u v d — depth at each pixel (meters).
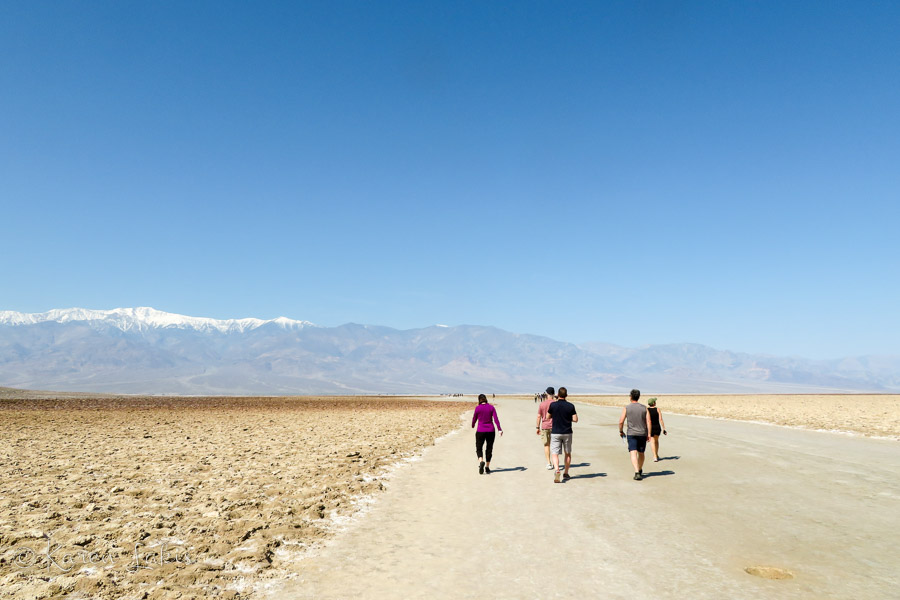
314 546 7.05
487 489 10.73
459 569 6.09
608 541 7.02
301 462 14.66
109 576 5.94
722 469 12.59
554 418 11.45
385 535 7.54
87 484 11.48
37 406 54.16
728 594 5.20
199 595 5.39
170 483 11.52
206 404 65.94
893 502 9.05
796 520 7.93
